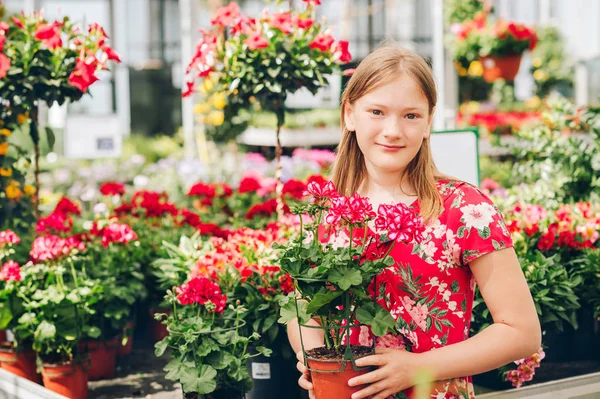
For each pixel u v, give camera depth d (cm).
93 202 817
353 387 184
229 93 451
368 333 199
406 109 191
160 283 465
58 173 942
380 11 1362
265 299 341
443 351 183
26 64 416
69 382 360
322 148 1122
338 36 1298
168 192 823
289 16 419
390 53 196
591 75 1205
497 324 183
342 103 215
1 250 401
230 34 440
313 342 204
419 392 187
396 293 192
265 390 350
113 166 970
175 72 1402
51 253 357
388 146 192
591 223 423
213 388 260
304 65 422
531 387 261
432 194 193
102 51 423
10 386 322
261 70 423
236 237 381
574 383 267
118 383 396
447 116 912
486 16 1139
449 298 190
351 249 185
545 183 536
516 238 402
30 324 365
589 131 551
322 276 184
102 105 1375
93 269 416
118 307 404
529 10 1468
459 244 186
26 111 468
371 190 208
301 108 1238
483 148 962
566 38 1430
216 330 269
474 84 1266
